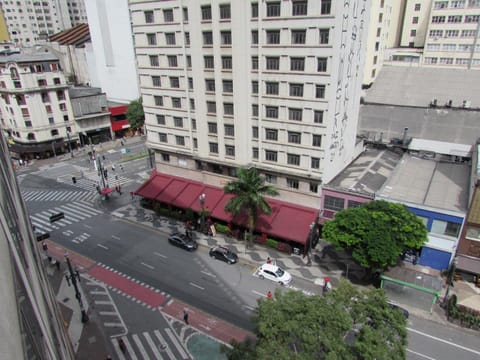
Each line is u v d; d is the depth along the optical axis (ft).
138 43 172.24
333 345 65.05
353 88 152.76
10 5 508.53
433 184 148.97
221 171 173.78
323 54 125.70
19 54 264.52
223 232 164.25
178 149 182.80
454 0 262.26
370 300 75.25
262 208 141.59
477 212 121.90
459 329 110.32
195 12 145.38
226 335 110.73
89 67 361.10
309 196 152.66
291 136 145.48
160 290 130.52
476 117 184.65
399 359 65.16
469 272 128.26
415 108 198.08
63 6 563.89
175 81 167.94
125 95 326.24
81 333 112.27
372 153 189.47
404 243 117.50
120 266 144.56
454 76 221.66
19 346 16.47
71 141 284.41
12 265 21.95
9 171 48.06
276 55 135.23
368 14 148.46
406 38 318.65
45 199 207.21
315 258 146.20
